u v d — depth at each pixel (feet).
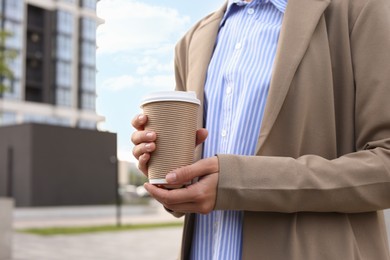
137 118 3.31
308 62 3.56
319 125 3.51
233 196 3.19
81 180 78.64
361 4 3.63
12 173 78.89
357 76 3.55
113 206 78.07
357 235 3.50
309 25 3.60
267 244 3.39
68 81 130.00
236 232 3.63
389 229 6.11
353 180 3.23
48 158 77.20
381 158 3.26
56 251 32.24
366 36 3.55
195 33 4.59
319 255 3.34
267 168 3.23
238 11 4.29
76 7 130.21
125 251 33.12
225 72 4.00
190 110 3.24
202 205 3.18
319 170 3.25
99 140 77.71
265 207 3.24
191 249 4.01
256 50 3.87
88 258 29.60
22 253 30.55
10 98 122.83
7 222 26.37
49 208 74.84
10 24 122.11
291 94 3.52
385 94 3.37
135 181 108.17
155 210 80.12
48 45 128.36
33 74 127.75
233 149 3.72
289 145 3.48
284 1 3.92
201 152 4.05
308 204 3.25
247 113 3.71
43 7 127.44
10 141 79.71
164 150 3.20
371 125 3.42
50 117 127.54
